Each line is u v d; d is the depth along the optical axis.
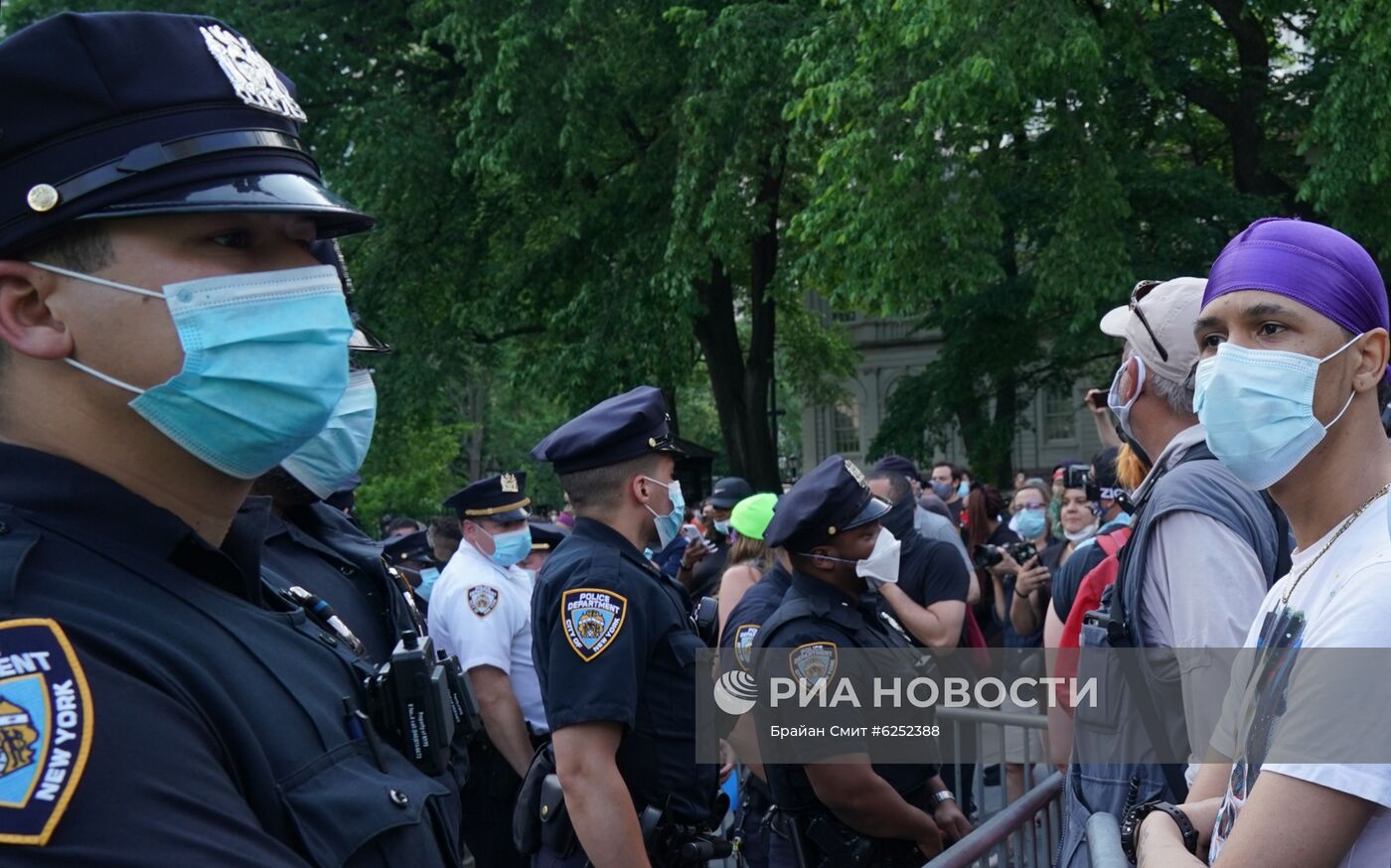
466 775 2.01
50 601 1.06
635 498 3.15
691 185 16.55
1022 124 14.57
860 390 40.72
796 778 3.31
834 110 13.38
